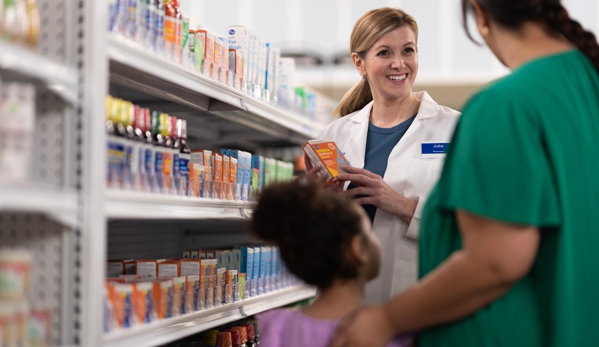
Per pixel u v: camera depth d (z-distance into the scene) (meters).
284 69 3.53
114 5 1.83
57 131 1.66
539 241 1.47
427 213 1.64
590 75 1.60
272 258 3.22
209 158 2.47
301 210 1.65
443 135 2.77
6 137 1.44
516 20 1.58
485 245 1.41
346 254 1.63
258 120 3.39
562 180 1.45
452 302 1.45
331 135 3.04
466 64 6.99
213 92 2.46
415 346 1.65
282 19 7.26
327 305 1.67
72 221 1.60
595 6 6.60
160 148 2.10
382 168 2.82
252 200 2.89
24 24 1.56
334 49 7.17
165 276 2.28
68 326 1.62
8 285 1.52
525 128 1.44
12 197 1.37
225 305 2.59
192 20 3.26
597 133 1.54
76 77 1.64
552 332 1.46
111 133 1.84
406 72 2.78
